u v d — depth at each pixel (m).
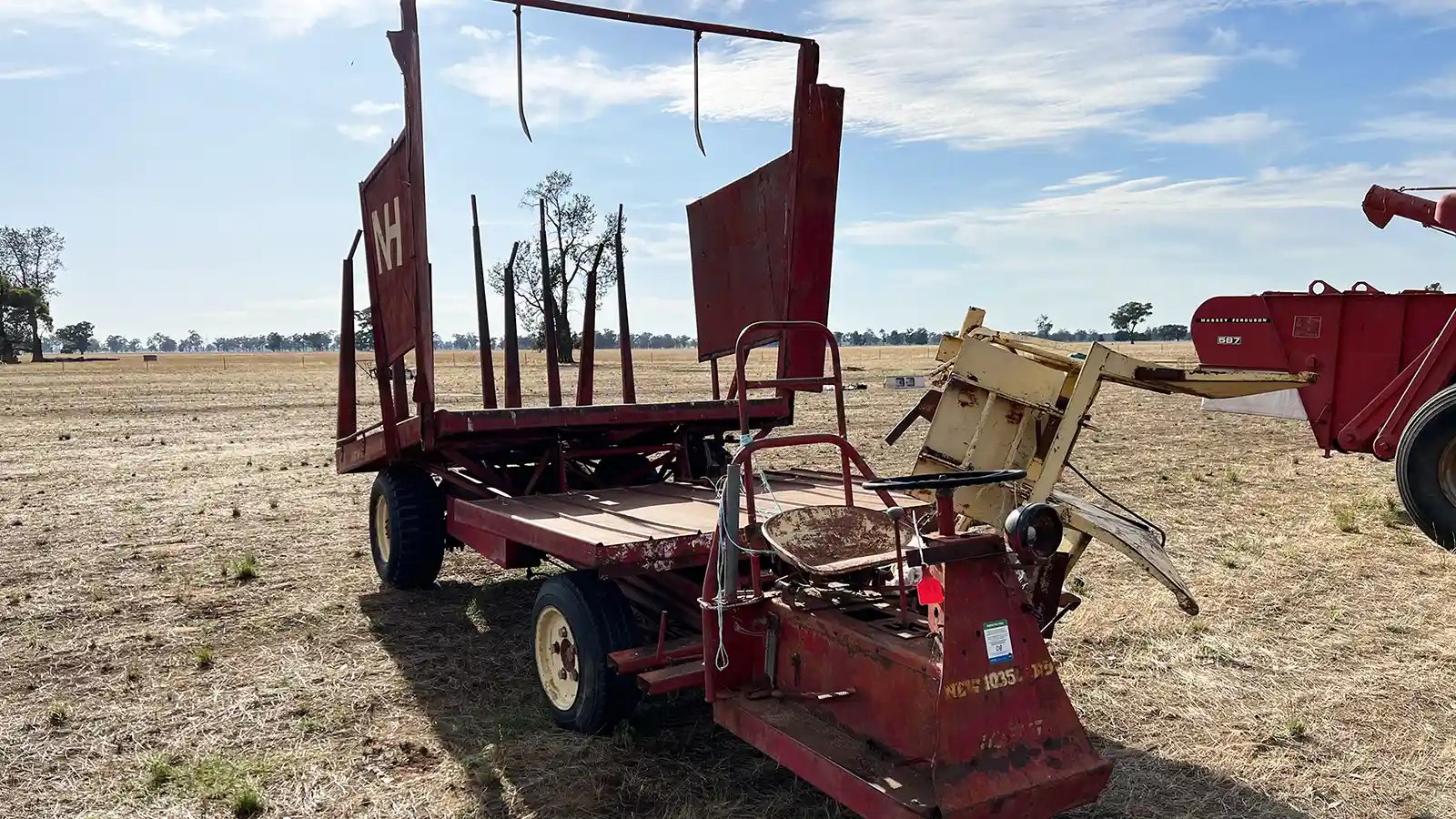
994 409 4.73
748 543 4.10
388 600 7.20
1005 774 3.10
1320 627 6.33
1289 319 10.16
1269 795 4.18
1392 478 12.18
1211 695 5.24
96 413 25.58
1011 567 3.31
